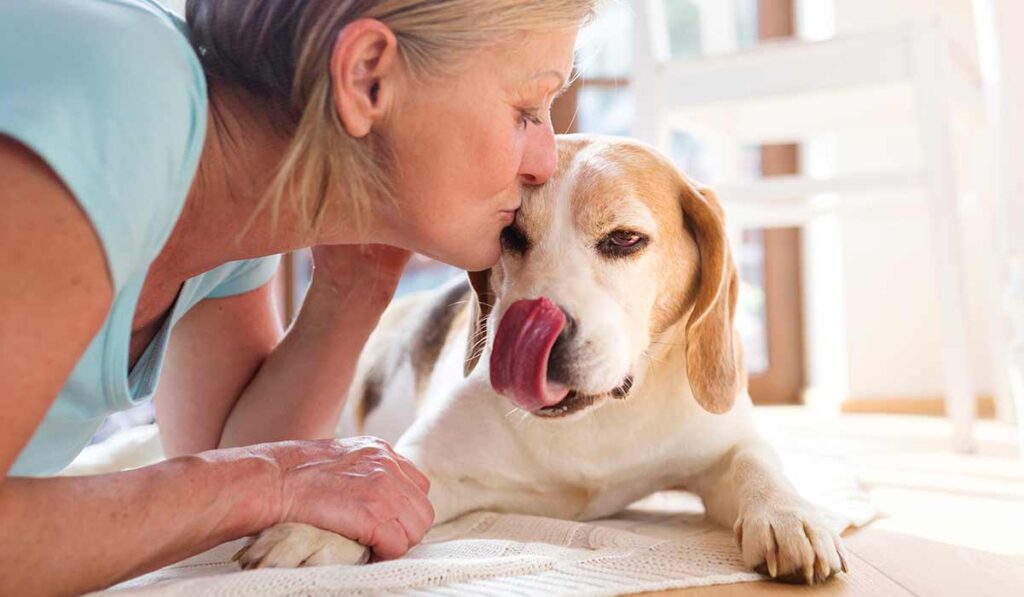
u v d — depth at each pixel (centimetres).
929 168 209
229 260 99
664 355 127
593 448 127
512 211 101
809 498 140
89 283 69
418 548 102
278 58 86
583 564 95
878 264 326
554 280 111
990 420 283
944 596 89
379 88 83
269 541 88
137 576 79
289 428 128
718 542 109
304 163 87
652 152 128
